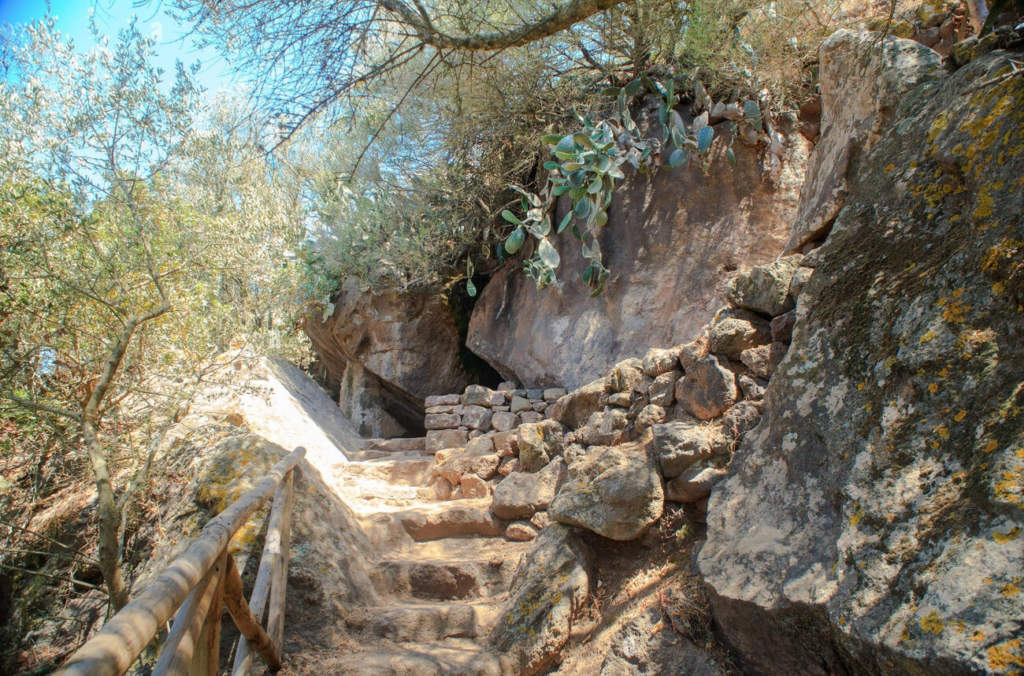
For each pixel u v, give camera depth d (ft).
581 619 10.60
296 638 11.04
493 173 23.90
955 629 5.50
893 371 7.86
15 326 12.39
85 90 12.28
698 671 8.52
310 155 26.89
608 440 12.96
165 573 6.01
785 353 10.70
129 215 12.80
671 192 20.74
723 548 8.80
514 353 23.81
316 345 32.19
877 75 11.36
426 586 13.30
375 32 13.28
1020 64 8.50
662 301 20.07
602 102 21.84
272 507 11.91
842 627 6.46
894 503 6.91
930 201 8.88
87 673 4.06
